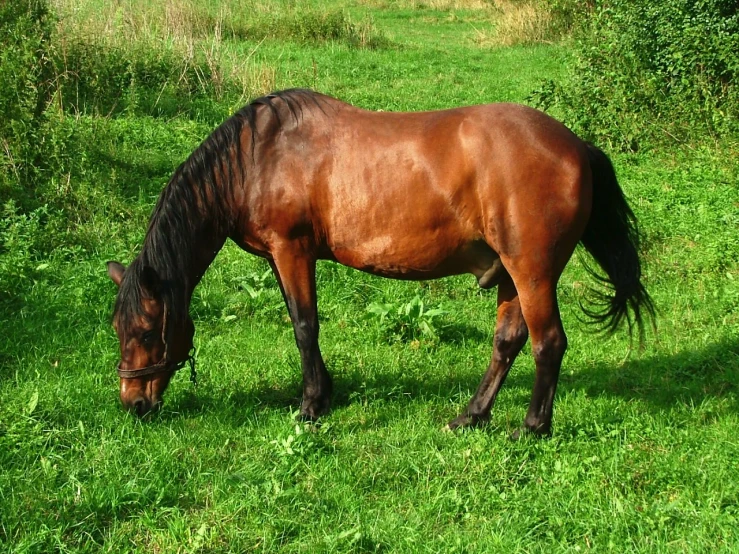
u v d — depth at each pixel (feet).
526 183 13.37
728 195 28.12
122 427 14.78
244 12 62.18
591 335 20.03
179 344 15.06
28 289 20.34
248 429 15.21
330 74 49.16
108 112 33.91
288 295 15.26
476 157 13.53
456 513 12.65
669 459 13.94
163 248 14.57
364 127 14.38
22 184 25.18
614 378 17.65
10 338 18.29
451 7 83.97
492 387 15.29
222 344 18.90
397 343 19.42
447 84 48.24
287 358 18.24
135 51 38.47
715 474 13.37
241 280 22.17
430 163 13.76
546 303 13.88
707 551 11.46
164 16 47.62
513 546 11.73
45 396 15.71
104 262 21.54
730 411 15.81
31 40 27.94
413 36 68.49
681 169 31.24
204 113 35.88
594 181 14.26
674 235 25.21
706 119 33.47
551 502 12.80
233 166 14.74
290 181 14.51
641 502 12.80
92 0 46.70
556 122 13.98
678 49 34.91
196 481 13.46
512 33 65.00
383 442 14.79
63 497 12.71
